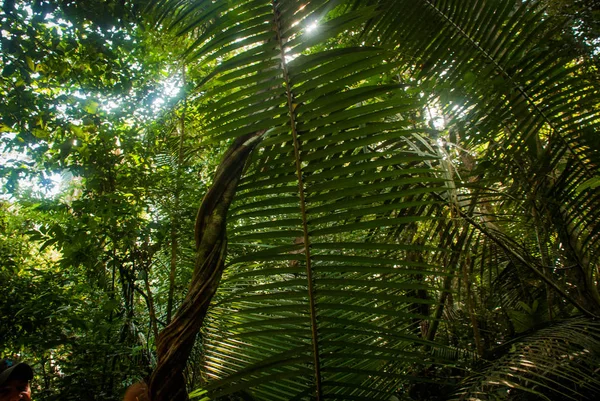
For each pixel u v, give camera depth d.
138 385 1.12
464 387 1.24
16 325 3.04
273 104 1.07
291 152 1.13
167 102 3.84
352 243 1.12
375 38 2.11
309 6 1.00
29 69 2.96
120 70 3.59
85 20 3.11
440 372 1.91
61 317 3.03
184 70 3.87
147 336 3.34
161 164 3.61
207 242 1.16
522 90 1.93
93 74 3.48
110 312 3.09
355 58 1.02
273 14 1.02
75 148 3.08
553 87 1.88
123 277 3.24
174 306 3.10
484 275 2.76
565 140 1.92
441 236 1.96
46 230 3.01
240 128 1.10
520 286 2.54
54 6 2.85
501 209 2.18
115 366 3.03
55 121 3.23
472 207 2.03
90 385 2.75
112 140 3.29
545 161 1.95
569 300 1.81
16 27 2.86
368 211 1.10
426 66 2.04
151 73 3.77
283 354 1.17
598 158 1.85
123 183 3.19
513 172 2.02
